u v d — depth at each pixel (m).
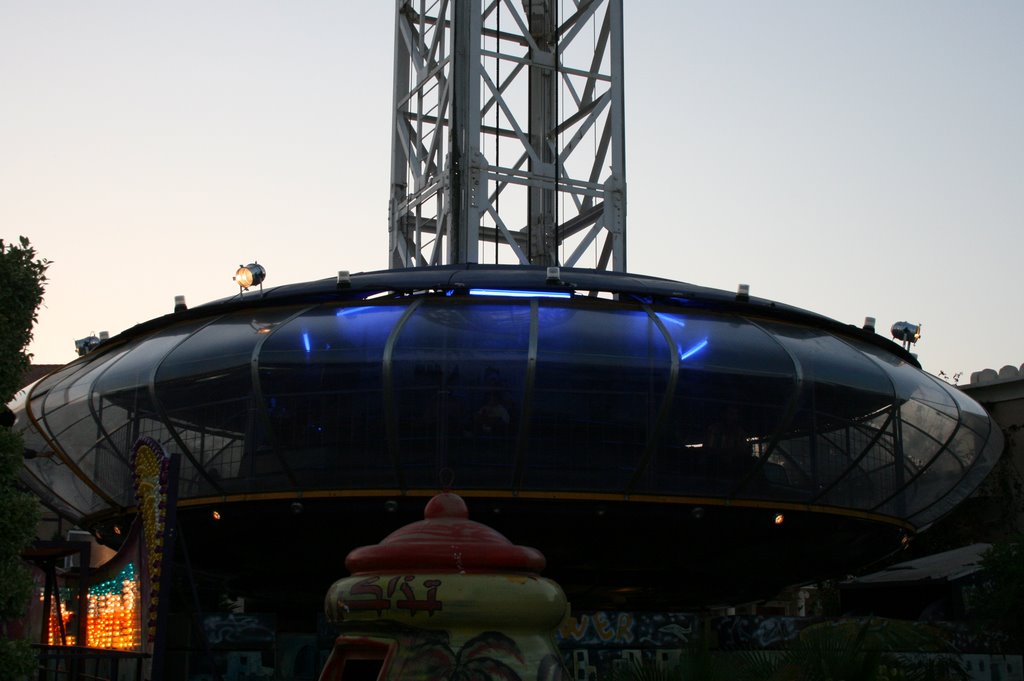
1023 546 25.08
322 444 23.42
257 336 24.47
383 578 7.64
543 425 23.12
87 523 28.80
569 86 38.12
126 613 17.00
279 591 27.41
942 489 28.00
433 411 23.14
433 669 7.45
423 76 37.56
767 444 24.08
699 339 24.41
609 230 36.06
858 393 25.50
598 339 23.73
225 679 21.12
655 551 25.16
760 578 27.83
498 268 28.23
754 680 14.60
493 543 7.79
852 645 14.76
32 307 13.28
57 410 27.16
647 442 23.34
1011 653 24.02
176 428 24.61
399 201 38.34
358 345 23.69
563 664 7.92
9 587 11.99
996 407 44.31
